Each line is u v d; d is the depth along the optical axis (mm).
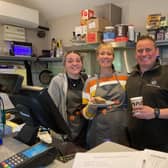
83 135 1739
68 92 1725
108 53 1659
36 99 931
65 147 1007
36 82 4254
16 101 1077
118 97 1603
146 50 1480
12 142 1092
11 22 3568
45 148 888
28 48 3811
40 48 4363
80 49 3098
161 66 1511
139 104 1273
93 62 3336
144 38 1527
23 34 3939
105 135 1574
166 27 2416
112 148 1000
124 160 845
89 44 2936
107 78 1671
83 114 1641
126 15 3213
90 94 1669
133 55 2963
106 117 1562
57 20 4227
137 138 1480
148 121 1411
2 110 1312
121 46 2646
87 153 926
